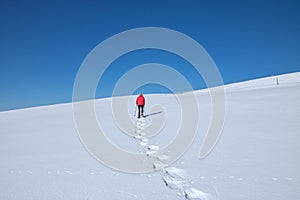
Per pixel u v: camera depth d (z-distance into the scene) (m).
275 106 12.83
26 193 3.44
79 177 4.10
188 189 3.38
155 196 3.22
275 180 3.50
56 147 6.76
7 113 25.92
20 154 6.06
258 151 5.09
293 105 12.51
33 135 9.34
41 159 5.44
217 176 3.82
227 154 5.04
